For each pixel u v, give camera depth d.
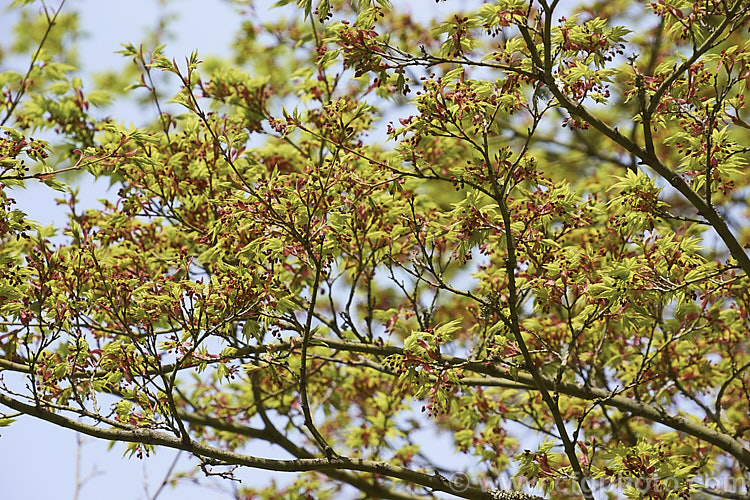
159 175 8.38
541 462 7.10
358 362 8.44
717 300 8.07
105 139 9.04
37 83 9.70
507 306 7.53
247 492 10.55
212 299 6.81
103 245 8.48
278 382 7.41
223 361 7.02
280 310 6.95
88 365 7.02
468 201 6.62
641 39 12.11
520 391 9.40
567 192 6.95
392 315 8.48
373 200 7.67
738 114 6.77
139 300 6.99
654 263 6.96
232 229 7.05
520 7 6.49
